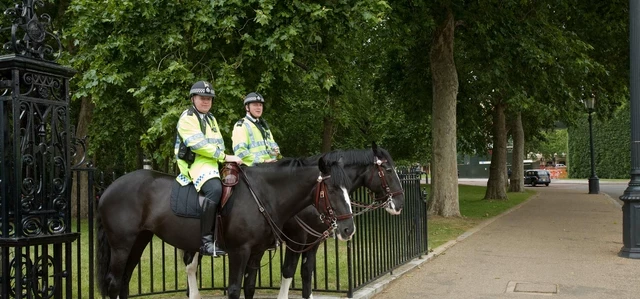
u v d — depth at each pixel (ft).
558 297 25.52
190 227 19.07
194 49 40.73
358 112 88.74
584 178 207.00
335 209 18.31
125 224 19.48
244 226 18.72
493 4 55.77
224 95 37.81
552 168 253.24
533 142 166.61
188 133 18.84
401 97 77.20
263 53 38.14
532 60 54.65
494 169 92.99
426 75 71.10
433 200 59.88
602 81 69.15
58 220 14.85
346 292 24.57
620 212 68.23
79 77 45.52
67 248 15.30
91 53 41.45
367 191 25.52
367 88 88.89
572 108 71.15
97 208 20.16
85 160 16.65
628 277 29.68
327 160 19.06
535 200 90.58
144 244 20.58
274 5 37.76
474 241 43.73
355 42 52.95
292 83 45.65
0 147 14.06
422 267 33.30
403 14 53.52
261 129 23.30
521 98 60.70
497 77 60.44
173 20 39.32
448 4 55.67
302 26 38.06
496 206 77.20
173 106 36.47
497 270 32.04
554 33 55.83
